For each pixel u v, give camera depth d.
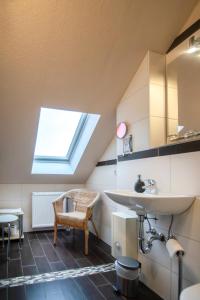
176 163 1.75
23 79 2.13
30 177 3.59
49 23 1.79
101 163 3.47
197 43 1.85
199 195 1.55
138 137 2.24
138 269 1.92
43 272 2.25
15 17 1.70
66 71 2.16
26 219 3.68
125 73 2.30
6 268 2.33
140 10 1.84
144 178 2.11
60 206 3.30
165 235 1.82
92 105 2.57
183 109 1.93
